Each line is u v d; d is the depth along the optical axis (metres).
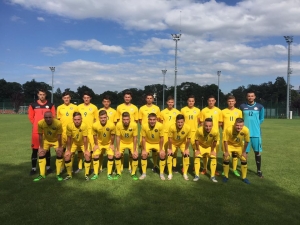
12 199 4.76
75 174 6.59
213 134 6.19
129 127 6.49
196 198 4.92
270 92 81.94
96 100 52.62
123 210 4.32
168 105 7.71
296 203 4.70
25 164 7.41
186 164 6.45
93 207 4.43
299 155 9.04
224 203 4.68
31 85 81.88
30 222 3.87
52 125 6.18
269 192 5.30
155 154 6.99
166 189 5.45
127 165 7.68
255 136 6.66
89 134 7.17
